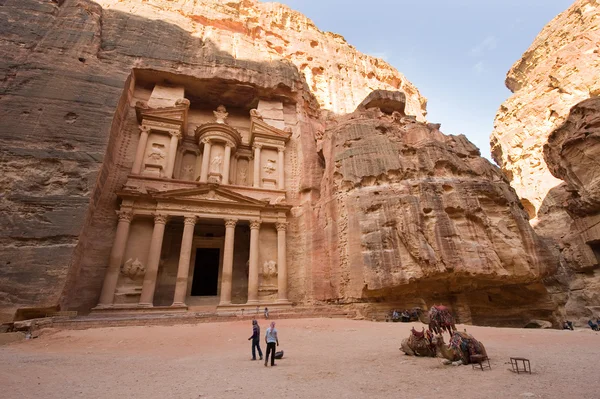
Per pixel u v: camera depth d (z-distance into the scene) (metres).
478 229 19.48
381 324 15.26
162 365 7.55
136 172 23.27
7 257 15.39
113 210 21.50
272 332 7.47
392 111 30.22
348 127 24.80
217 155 26.89
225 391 5.07
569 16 47.75
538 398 4.23
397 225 19.09
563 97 41.91
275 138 29.30
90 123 20.52
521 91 49.50
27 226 16.41
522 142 45.84
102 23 26.47
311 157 28.36
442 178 21.02
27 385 5.56
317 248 22.70
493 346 9.12
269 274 23.09
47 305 15.07
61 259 16.23
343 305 19.31
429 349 7.53
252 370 6.79
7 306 14.44
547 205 39.34
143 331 13.32
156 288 22.16
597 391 4.47
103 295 18.31
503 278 18.81
